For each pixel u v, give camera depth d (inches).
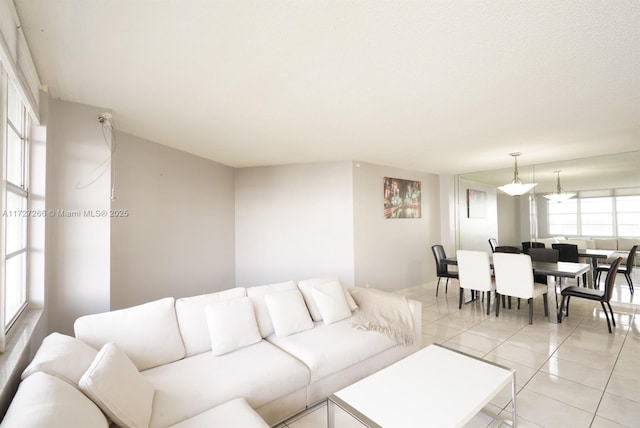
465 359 80.4
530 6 52.5
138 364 73.9
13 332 70.6
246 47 66.0
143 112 106.3
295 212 196.5
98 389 50.0
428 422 56.5
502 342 124.9
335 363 85.9
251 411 59.6
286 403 76.8
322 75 78.8
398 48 66.2
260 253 203.2
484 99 94.0
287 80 81.7
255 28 59.2
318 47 65.9
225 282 199.0
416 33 60.7
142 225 141.6
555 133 129.6
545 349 117.9
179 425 55.2
